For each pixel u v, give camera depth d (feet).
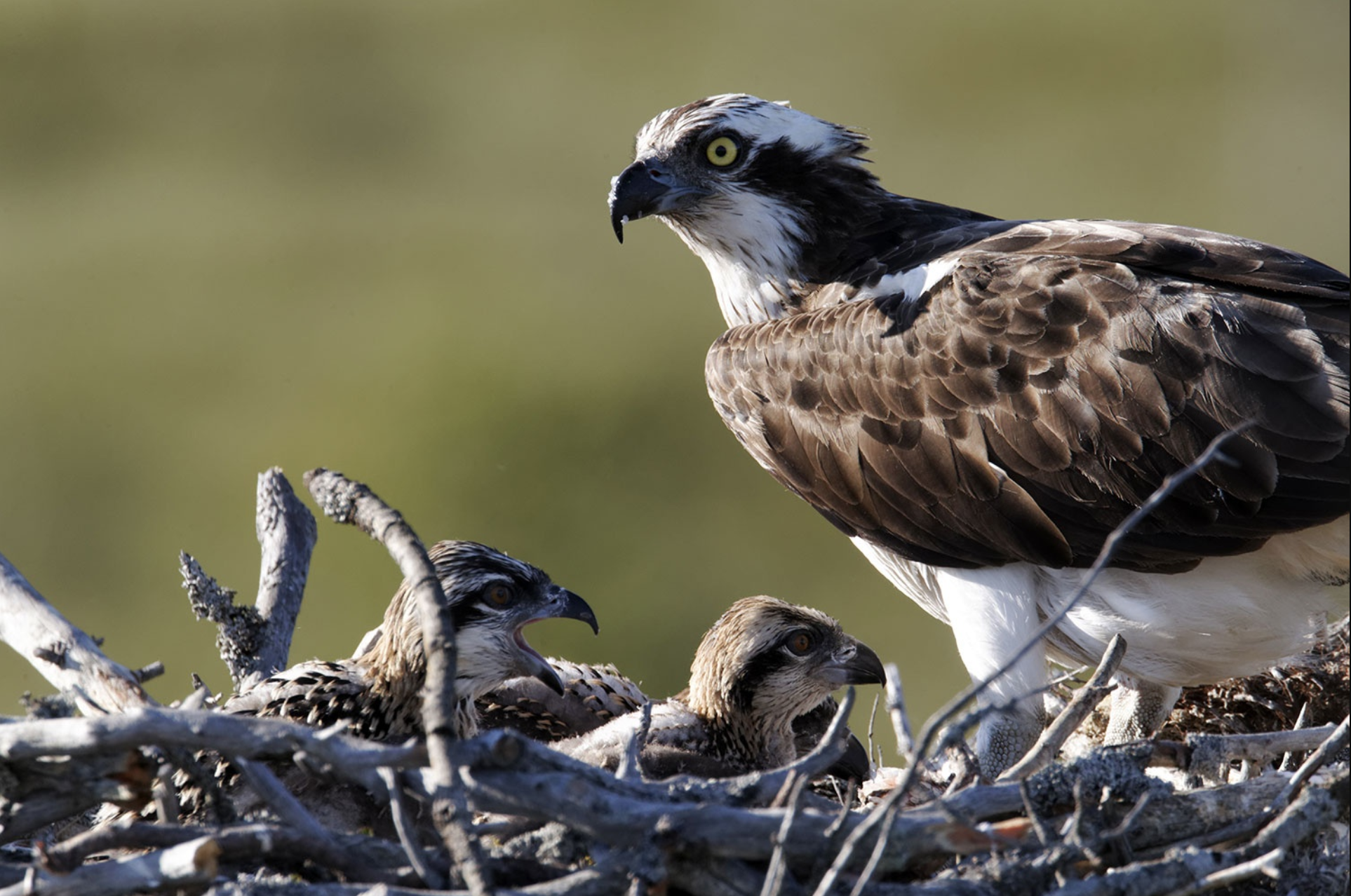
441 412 125.08
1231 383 33.86
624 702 39.91
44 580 117.60
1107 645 36.73
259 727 25.68
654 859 24.59
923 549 37.73
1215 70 162.61
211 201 148.25
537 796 24.90
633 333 133.59
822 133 41.63
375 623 102.94
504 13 170.60
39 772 27.02
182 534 119.44
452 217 148.97
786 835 23.93
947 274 37.47
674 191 41.14
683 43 164.55
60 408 127.24
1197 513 34.42
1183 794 28.27
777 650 38.19
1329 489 33.40
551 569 115.44
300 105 163.63
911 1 167.94
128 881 25.13
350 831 30.91
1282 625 35.65
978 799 27.30
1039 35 162.40
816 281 41.27
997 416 36.06
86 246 142.10
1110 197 154.61
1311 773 28.37
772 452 39.40
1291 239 150.51
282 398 128.77
